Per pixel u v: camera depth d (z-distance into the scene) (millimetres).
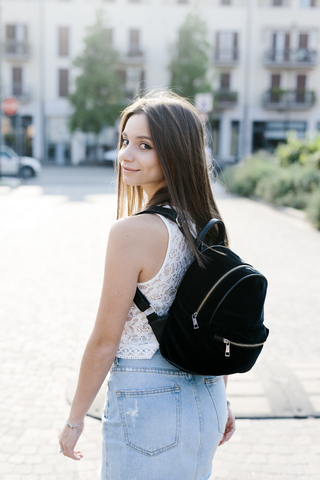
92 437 2484
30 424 2574
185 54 33469
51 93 35719
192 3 34906
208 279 1093
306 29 34875
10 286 5164
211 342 1066
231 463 2283
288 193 12672
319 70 35812
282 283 5512
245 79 36000
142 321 1163
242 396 2902
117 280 1088
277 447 2422
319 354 3574
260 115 36562
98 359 1117
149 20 34969
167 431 1130
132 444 1139
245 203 14000
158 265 1122
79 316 4309
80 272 5785
